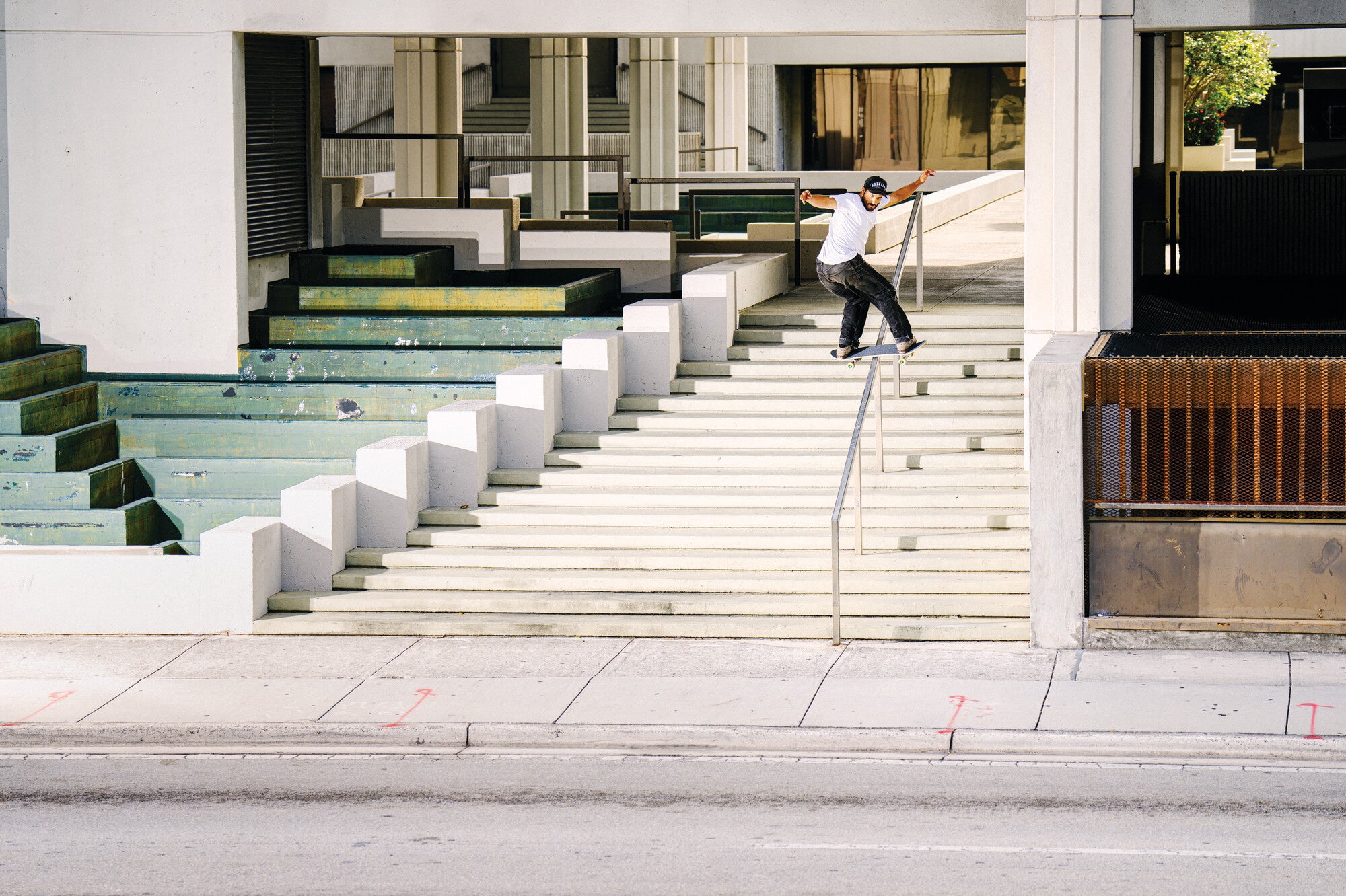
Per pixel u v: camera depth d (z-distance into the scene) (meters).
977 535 15.03
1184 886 8.55
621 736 11.56
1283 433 12.92
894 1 17.77
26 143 19.58
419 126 33.91
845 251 15.60
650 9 18.33
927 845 9.30
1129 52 15.84
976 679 12.57
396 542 15.61
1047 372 13.16
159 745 11.87
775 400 17.77
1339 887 8.48
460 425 16.11
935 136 51.97
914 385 17.89
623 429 17.59
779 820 9.84
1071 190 15.97
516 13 18.64
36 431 18.45
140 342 19.81
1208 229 22.53
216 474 19.05
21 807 10.41
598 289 22.09
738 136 46.16
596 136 50.09
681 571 14.86
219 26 19.17
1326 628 13.01
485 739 11.66
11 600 14.64
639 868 9.03
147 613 14.55
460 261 22.89
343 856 9.33
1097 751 11.14
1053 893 8.48
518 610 14.42
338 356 19.92
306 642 14.16
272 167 20.80
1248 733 11.05
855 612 14.01
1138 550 13.30
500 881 8.88
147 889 8.87
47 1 19.34
